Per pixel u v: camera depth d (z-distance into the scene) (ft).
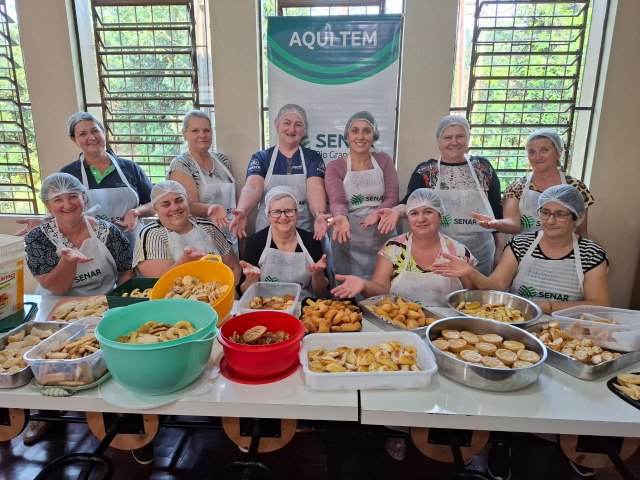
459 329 4.06
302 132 7.25
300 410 3.25
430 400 3.29
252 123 8.09
